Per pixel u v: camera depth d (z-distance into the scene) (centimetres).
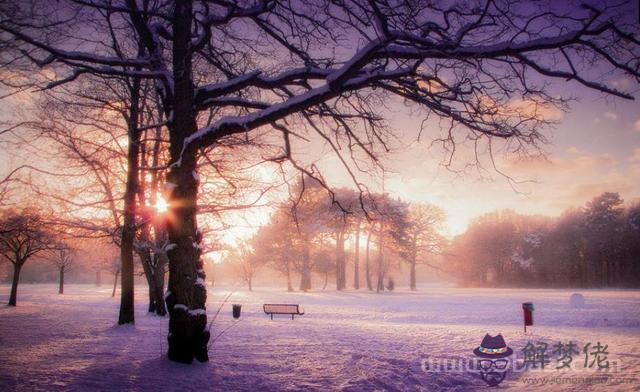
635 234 7138
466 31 630
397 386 739
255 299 3756
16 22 706
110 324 1614
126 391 652
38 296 4012
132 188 1570
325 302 3328
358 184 992
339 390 697
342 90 746
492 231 8600
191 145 819
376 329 1541
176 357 831
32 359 889
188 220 847
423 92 797
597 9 571
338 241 5738
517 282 8450
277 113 770
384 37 638
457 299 3672
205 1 802
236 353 991
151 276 2141
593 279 7681
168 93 914
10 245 2672
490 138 827
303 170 927
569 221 7912
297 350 1052
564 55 650
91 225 1667
